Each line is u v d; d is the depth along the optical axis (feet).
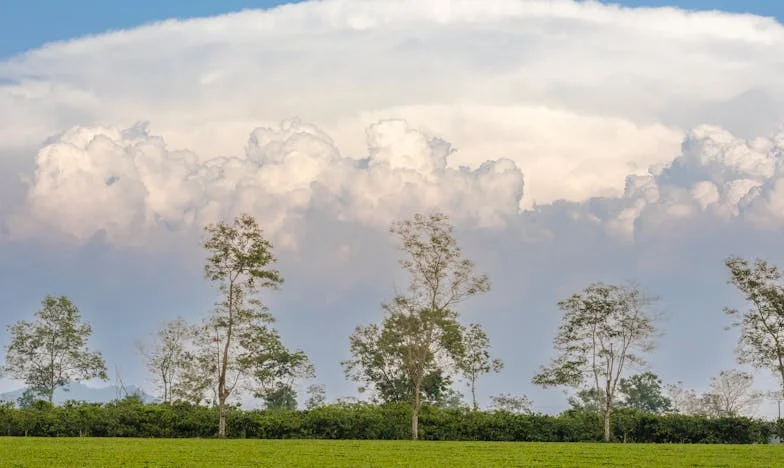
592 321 238.48
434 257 247.91
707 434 227.20
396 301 246.47
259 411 234.99
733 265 233.14
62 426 220.84
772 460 126.72
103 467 101.04
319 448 156.46
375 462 116.06
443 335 246.06
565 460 124.77
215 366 226.79
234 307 229.45
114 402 234.79
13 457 116.47
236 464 109.09
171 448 148.46
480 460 122.93
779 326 229.45
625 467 110.11
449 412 240.94
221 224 232.12
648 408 365.61
